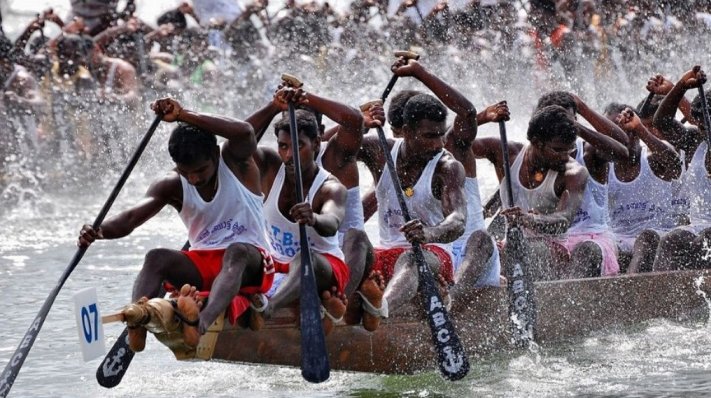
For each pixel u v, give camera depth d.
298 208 14.67
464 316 17.48
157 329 13.47
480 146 19.88
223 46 43.88
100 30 41.00
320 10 44.91
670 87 22.03
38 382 16.69
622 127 21.31
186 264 14.75
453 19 43.72
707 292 20.25
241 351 15.02
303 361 14.57
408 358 16.53
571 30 43.62
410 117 17.39
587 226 20.53
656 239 20.92
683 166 21.91
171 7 45.19
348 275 15.86
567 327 18.53
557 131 18.89
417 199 17.67
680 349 18.06
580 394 15.54
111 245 29.77
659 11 44.25
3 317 21.03
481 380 16.44
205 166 14.52
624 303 19.25
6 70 39.00
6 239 30.72
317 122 17.05
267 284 15.02
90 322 13.45
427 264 16.53
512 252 18.20
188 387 16.27
